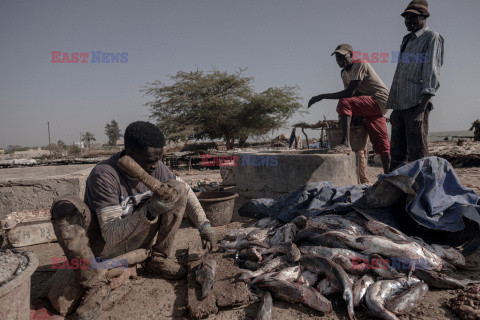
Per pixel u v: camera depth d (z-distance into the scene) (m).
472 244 3.01
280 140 26.23
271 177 5.51
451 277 2.62
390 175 3.01
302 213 3.58
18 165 14.91
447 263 2.76
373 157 15.48
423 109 4.39
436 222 2.99
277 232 3.28
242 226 4.53
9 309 1.60
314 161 4.95
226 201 4.49
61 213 2.01
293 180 5.20
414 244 2.61
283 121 25.02
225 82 25.58
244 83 26.22
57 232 2.04
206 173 13.81
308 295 2.33
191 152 18.67
